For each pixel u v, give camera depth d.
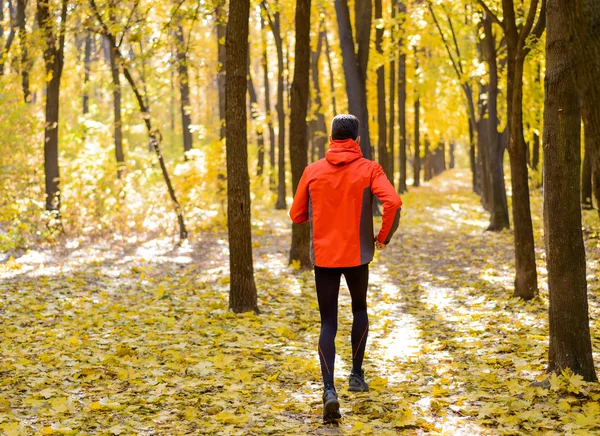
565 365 4.45
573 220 4.41
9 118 12.12
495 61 14.48
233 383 4.70
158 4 11.46
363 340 4.36
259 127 21.41
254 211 17.41
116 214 14.66
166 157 31.91
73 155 18.08
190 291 8.70
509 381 4.48
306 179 4.26
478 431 3.66
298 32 10.04
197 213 15.06
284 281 9.56
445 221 17.83
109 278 9.49
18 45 14.70
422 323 7.04
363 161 4.20
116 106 19.28
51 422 3.82
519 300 7.76
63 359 5.18
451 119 26.58
